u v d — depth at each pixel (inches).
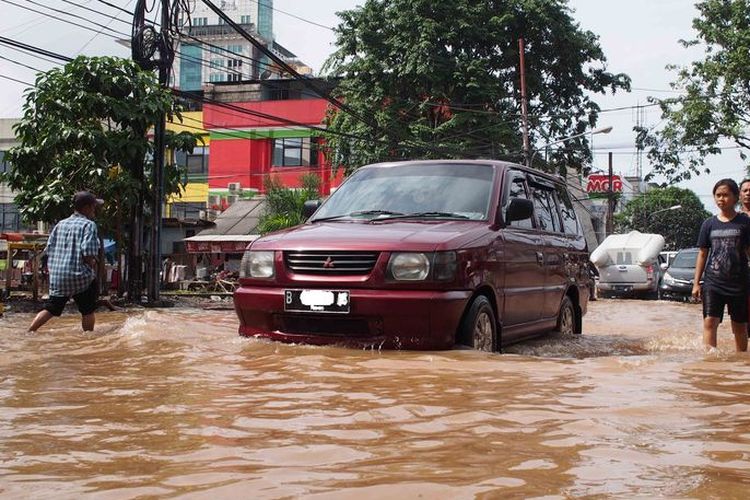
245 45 3233.3
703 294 241.1
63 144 467.2
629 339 262.8
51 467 78.5
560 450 83.9
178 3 536.1
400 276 181.3
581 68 1119.6
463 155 975.0
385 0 1068.5
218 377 144.8
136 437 93.0
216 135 1423.5
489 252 199.8
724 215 238.2
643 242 861.2
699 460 79.4
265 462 79.3
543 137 1114.1
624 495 66.2
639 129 1109.7
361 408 111.1
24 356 181.5
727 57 1027.3
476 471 74.4
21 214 478.0
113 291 670.5
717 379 142.5
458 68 1007.6
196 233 1134.4
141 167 509.0
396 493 66.4
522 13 1067.3
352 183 241.1
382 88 1036.5
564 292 269.4
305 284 189.2
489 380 138.2
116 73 477.7
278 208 1056.2
